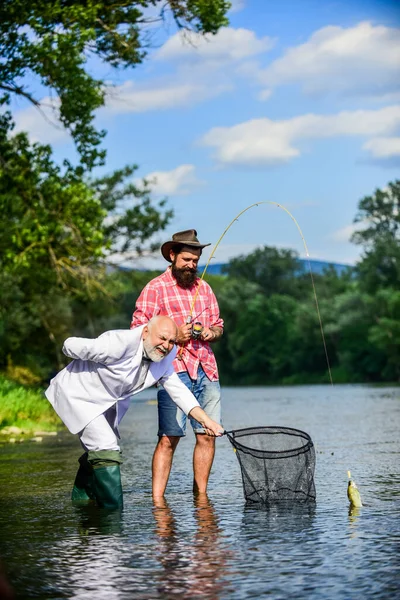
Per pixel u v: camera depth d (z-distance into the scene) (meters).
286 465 7.30
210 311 8.21
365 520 6.25
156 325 7.33
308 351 110.62
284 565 4.79
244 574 4.59
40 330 49.28
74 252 25.20
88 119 22.94
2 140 24.42
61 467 10.76
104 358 7.29
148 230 39.22
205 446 8.07
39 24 21.38
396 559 4.89
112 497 7.14
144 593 4.23
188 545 5.42
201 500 7.52
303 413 24.00
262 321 118.81
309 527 5.99
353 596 4.10
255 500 7.30
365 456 11.16
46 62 21.77
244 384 120.56
